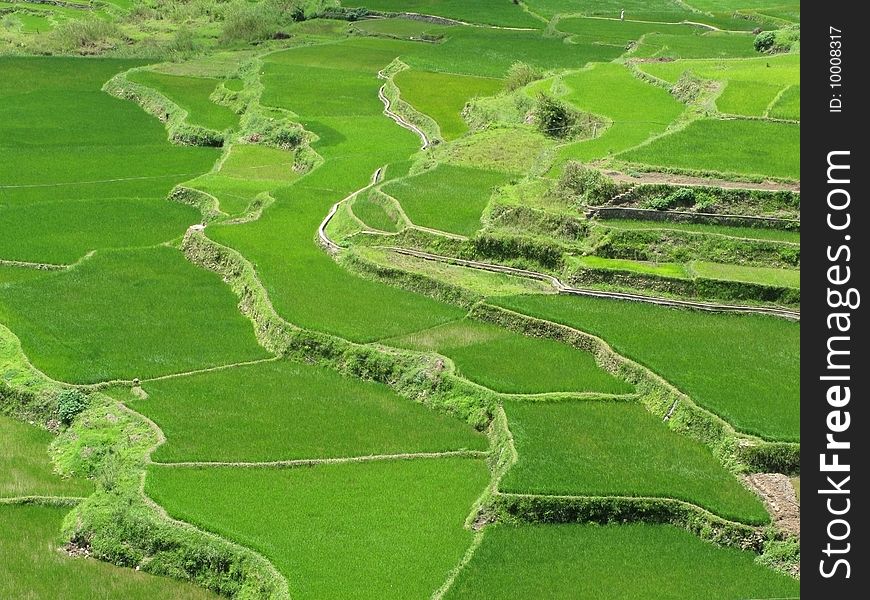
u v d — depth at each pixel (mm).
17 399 43125
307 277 50781
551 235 50656
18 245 57312
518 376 41719
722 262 47875
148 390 42906
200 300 50938
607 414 39438
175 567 33969
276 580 31891
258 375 44156
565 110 69125
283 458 38281
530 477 35438
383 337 45062
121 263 54500
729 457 36406
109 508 35812
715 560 33000
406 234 52875
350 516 35031
